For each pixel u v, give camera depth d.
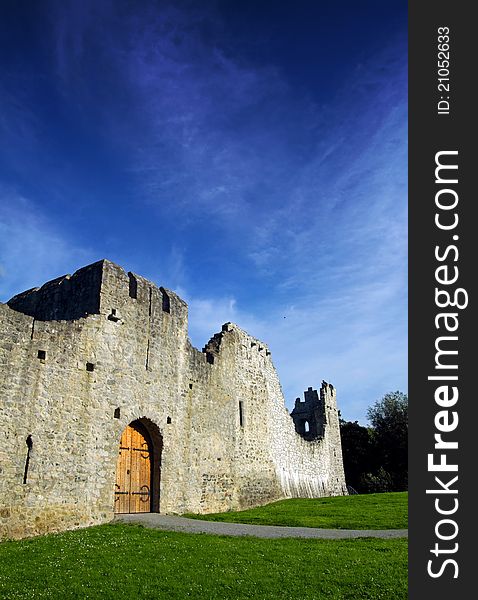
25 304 27.06
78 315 24.59
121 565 14.55
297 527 22.72
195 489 28.61
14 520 18.45
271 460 38.94
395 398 75.50
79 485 21.19
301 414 59.97
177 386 28.58
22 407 19.59
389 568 14.48
